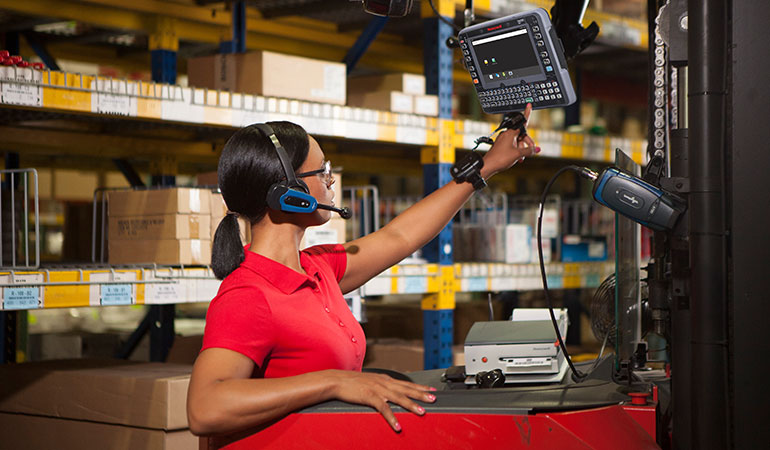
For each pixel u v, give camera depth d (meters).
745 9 1.27
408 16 3.81
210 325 1.27
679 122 1.48
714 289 1.26
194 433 1.19
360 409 1.20
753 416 1.26
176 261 2.67
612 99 5.30
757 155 1.27
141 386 2.19
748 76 1.26
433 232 1.68
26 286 2.24
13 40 3.71
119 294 2.45
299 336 1.30
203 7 3.46
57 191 4.54
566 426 1.14
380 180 5.31
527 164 4.98
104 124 3.24
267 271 1.32
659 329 1.49
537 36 1.50
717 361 1.26
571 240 4.04
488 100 1.66
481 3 3.41
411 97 3.28
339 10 3.66
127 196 2.84
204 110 2.64
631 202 1.32
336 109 2.98
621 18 4.16
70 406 2.33
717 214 1.26
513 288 3.63
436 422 1.17
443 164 3.33
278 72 2.90
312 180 1.40
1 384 2.48
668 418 1.37
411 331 3.85
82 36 3.81
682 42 1.32
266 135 1.35
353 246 1.64
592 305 1.90
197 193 2.72
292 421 1.22
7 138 3.12
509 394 1.26
